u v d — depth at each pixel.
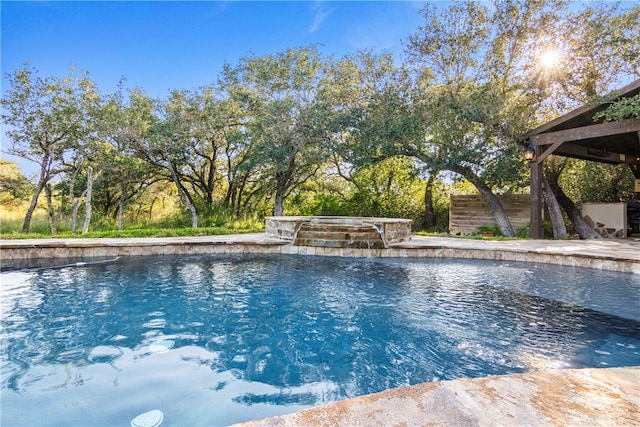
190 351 3.17
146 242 7.84
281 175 14.29
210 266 6.73
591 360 2.93
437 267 6.65
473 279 5.70
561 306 4.33
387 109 12.11
